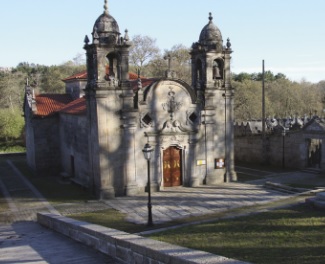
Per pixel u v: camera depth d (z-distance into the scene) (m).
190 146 29.06
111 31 26.09
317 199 18.61
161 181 28.02
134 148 26.91
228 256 10.95
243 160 40.97
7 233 16.62
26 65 132.12
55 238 14.14
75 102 35.62
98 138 25.61
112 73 27.70
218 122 30.05
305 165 34.31
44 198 26.61
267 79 112.44
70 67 93.44
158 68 69.25
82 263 9.84
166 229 16.67
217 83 29.88
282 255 10.77
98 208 23.31
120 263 9.66
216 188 27.98
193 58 30.72
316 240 12.41
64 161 35.31
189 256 7.51
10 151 59.94
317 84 116.62
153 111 27.58
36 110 35.75
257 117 68.25
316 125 33.00
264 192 25.97
